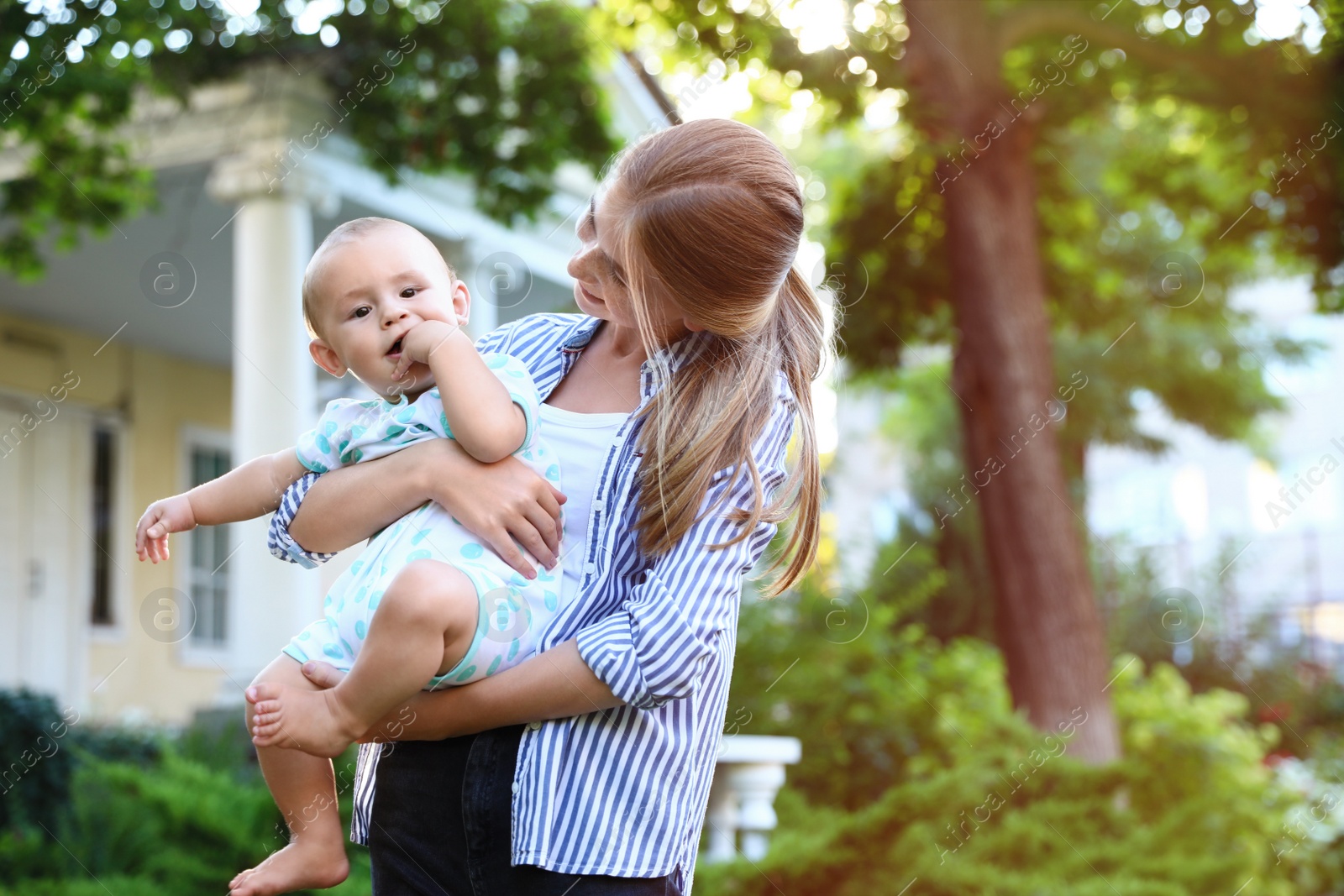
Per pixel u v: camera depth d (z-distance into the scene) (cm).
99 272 740
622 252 123
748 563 121
